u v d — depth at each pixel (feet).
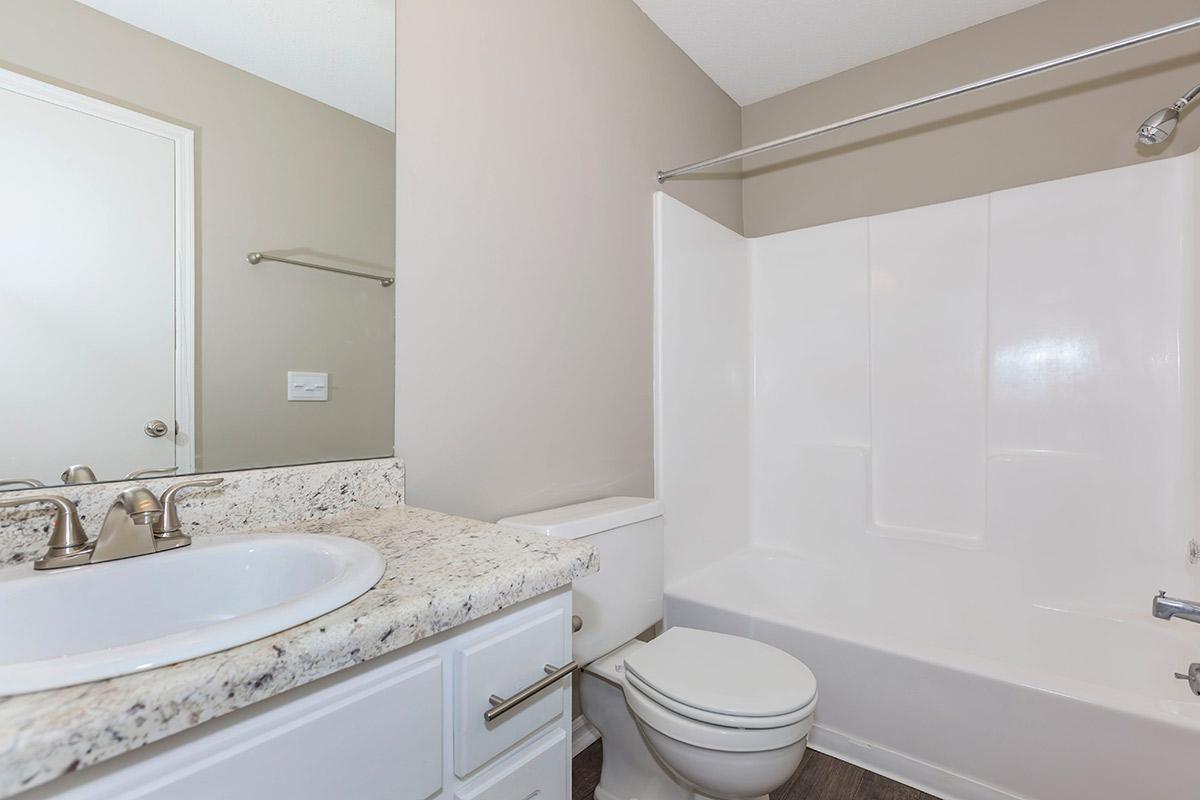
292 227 3.51
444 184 4.34
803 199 8.49
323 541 2.78
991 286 6.86
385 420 3.97
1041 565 6.40
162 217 3.02
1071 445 6.40
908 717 4.88
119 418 2.87
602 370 5.90
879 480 7.56
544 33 5.25
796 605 7.60
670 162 7.14
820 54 7.71
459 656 2.32
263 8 3.43
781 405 8.34
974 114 7.23
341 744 1.91
